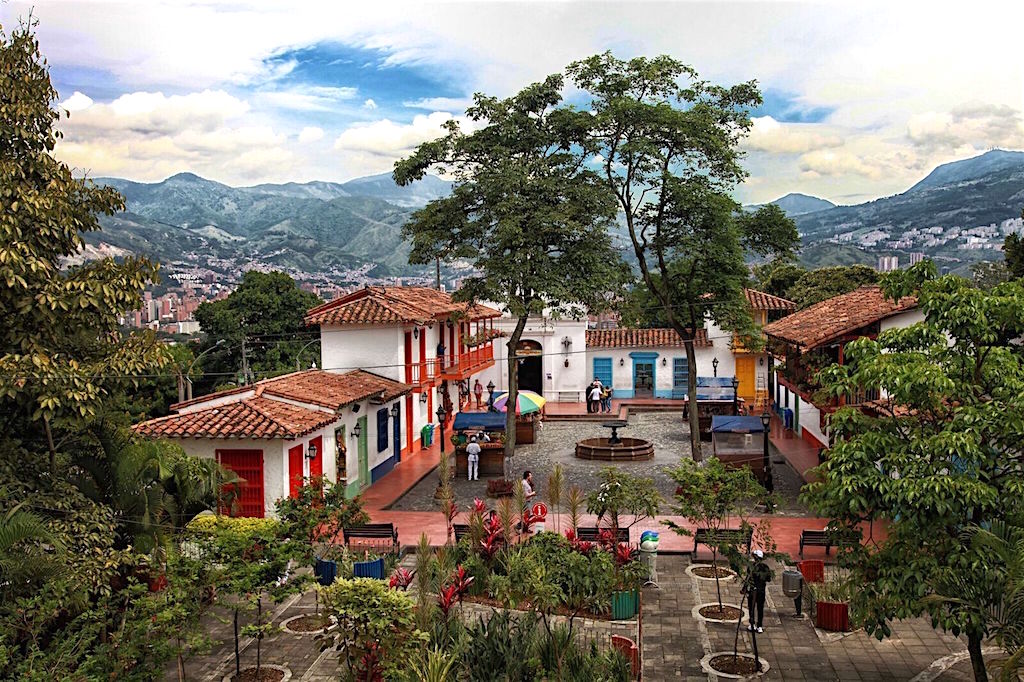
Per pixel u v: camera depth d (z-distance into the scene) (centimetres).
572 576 1467
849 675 1322
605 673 1189
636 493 1695
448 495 1733
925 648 1425
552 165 2925
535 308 2791
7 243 1331
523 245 2855
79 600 1129
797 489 2581
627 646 1353
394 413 3009
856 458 1153
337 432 2466
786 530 2133
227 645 1473
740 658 1390
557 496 1652
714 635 1491
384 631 1095
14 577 1102
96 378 1389
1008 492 1086
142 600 1116
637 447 3120
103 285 1412
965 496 1055
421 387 3228
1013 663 916
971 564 1062
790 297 5428
